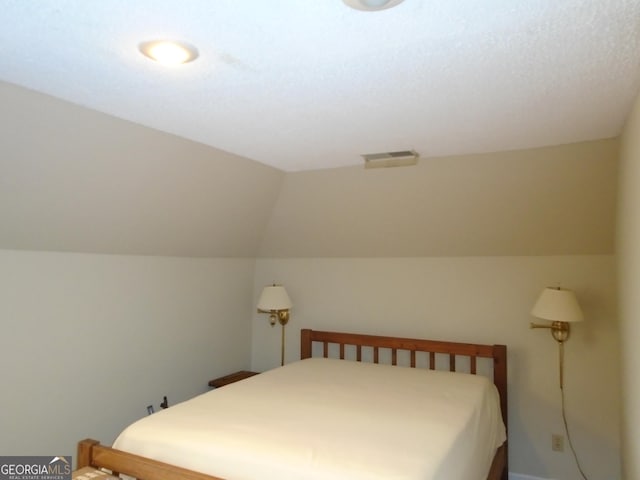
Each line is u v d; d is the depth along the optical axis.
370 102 1.82
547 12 1.14
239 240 3.59
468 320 3.16
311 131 2.24
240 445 1.65
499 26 1.21
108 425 2.71
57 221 2.28
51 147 1.96
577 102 1.80
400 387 2.52
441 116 1.99
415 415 2.03
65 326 2.48
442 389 2.48
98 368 2.66
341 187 3.12
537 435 2.90
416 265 3.35
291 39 1.29
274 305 3.51
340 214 3.30
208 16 1.17
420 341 3.19
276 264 3.93
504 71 1.51
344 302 3.62
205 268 3.47
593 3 1.09
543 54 1.38
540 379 2.91
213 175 2.77
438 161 2.72
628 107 1.83
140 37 1.29
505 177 2.66
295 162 2.88
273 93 1.73
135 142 2.22
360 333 3.54
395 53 1.38
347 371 2.89
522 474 2.92
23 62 1.47
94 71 1.54
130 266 2.86
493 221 2.90
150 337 3.00
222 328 3.65
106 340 2.71
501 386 2.90
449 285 3.23
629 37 1.27
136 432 1.80
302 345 3.58
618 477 2.68
